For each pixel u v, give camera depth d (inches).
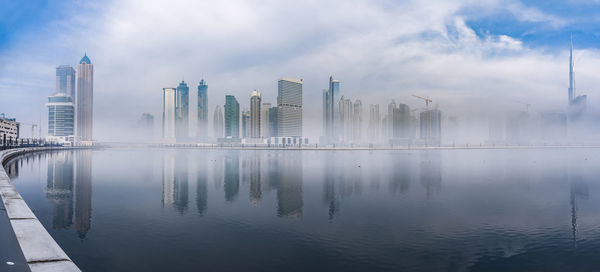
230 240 479.8
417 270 375.2
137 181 1163.3
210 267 377.4
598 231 531.8
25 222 414.9
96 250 431.2
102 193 901.2
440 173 1470.2
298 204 755.4
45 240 341.7
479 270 376.2
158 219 603.5
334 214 652.7
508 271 372.8
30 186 1028.5
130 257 406.3
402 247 453.4
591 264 394.0
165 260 398.0
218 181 1175.0
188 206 725.9
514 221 596.7
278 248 446.3
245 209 698.8
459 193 914.1
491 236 505.0
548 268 383.6
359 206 732.7
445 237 500.1
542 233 521.7
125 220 594.6
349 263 394.3
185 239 482.6
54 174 1393.9
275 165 1967.3
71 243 459.5
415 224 574.9
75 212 658.2
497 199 821.2
